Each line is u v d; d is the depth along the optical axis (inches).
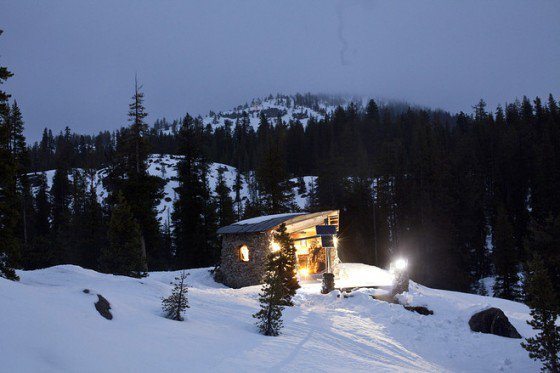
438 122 3705.7
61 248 1621.6
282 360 310.8
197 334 339.0
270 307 407.5
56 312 266.4
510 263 1396.4
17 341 200.5
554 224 1154.7
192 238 1577.3
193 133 1683.1
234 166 4207.7
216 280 1024.9
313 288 789.9
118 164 1205.7
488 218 2210.9
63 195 2384.4
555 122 2869.1
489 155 2600.9
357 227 1710.1
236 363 279.6
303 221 1010.7
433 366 425.1
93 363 211.0
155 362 242.2
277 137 3403.1
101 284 490.0
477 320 557.6
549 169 1967.3
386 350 442.3
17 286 298.8
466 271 1680.6
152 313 388.5
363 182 1887.3
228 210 1777.8
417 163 2234.3
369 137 3351.4
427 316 603.8
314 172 3405.5
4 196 589.6
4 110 588.7
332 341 423.2
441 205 1806.1
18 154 1508.4
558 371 374.9
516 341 509.4
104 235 1587.1
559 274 1110.4
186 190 1603.1
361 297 675.4
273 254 645.9
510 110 3698.3
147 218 1128.2
